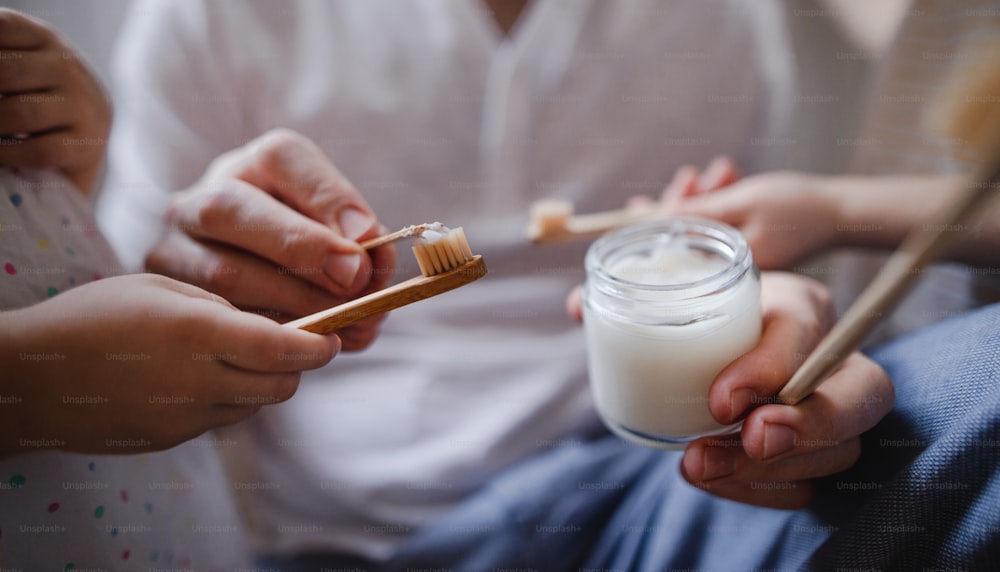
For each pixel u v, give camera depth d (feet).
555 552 1.31
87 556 1.07
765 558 1.06
